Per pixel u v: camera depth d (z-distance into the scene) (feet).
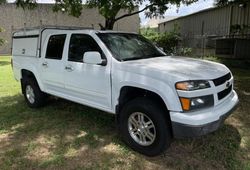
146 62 13.85
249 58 50.31
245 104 20.57
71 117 18.37
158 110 12.03
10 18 82.64
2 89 27.66
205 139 14.37
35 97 20.16
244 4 44.37
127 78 13.07
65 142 14.55
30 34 19.88
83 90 15.74
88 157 12.91
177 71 12.16
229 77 13.80
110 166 12.08
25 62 20.51
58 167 12.09
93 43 15.25
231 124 16.52
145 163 12.28
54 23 86.33
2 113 19.62
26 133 15.85
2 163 12.45
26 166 12.19
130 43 16.11
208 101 11.80
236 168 11.76
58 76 17.33
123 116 13.53
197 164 12.12
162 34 74.90
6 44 83.25
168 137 12.08
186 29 76.33
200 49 64.23
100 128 16.33
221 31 58.75
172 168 11.86
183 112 11.34
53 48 17.90
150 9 39.91
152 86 12.07
